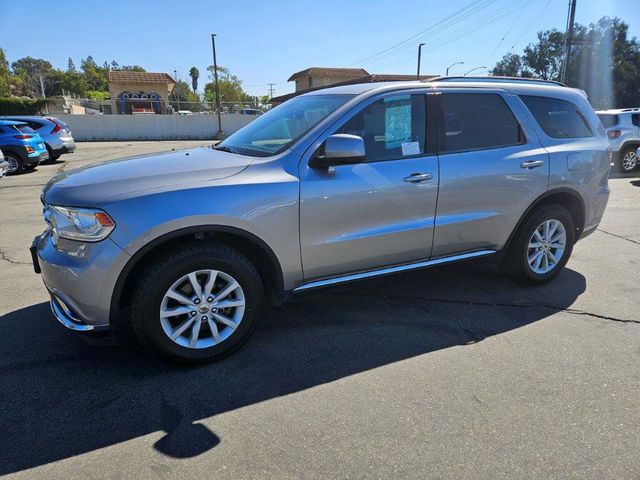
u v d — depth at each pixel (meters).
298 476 2.17
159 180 2.92
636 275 4.80
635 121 12.86
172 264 2.85
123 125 34.47
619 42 48.72
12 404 2.71
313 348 3.34
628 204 8.61
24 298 4.20
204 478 2.16
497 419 2.56
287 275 3.26
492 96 3.98
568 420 2.55
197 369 3.08
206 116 36.03
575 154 4.28
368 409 2.66
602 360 3.17
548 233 4.34
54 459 2.29
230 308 3.17
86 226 2.72
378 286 4.47
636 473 2.19
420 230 3.62
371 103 3.46
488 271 4.88
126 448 2.36
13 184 11.49
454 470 2.20
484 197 3.85
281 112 4.04
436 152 3.67
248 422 2.55
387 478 2.16
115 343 2.91
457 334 3.55
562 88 4.49
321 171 3.22
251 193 2.99
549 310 3.96
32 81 100.62
